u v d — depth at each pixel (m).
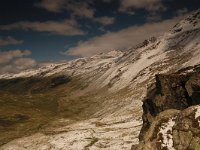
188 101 57.34
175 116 43.84
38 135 130.00
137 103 169.62
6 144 124.44
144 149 40.62
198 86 51.50
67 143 103.69
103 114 192.75
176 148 38.66
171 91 61.47
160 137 41.03
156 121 44.41
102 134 110.19
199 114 38.94
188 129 38.44
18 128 196.62
